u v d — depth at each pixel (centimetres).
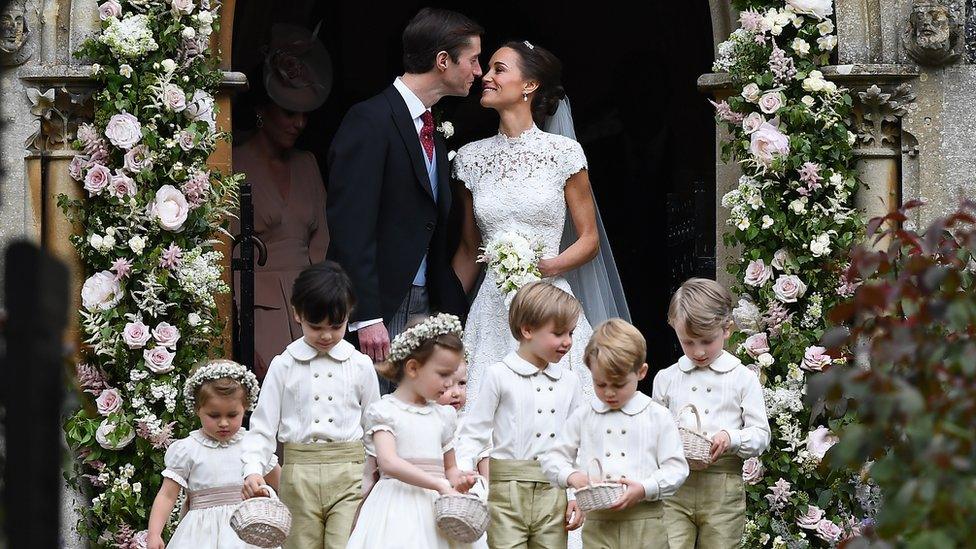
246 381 2164
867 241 2588
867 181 2631
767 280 2605
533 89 2586
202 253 2561
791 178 2609
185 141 2514
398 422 1978
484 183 2577
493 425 2095
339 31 4053
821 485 2558
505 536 2062
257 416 2125
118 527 2484
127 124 2478
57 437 921
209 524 2147
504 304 2519
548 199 2545
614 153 3669
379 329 2420
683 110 3959
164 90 2492
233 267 2666
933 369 1391
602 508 1908
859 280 2536
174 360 2520
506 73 2573
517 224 2548
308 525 2108
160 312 2503
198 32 2545
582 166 2567
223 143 2661
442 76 2530
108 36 2461
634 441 1986
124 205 2489
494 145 2597
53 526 919
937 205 2616
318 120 4006
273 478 2172
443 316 2008
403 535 1928
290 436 2131
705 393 2142
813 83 2562
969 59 2606
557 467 2000
